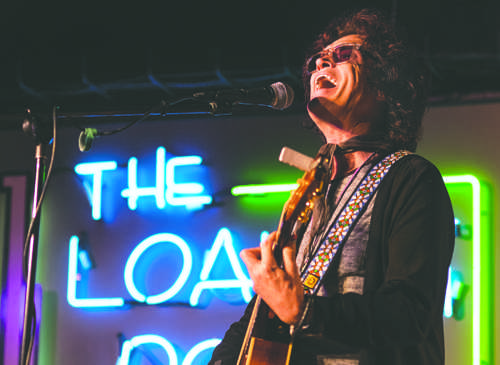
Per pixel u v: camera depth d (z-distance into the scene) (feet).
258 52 13.10
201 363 13.83
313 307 4.31
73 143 15.42
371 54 5.61
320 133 6.81
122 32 13.92
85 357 14.61
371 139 5.48
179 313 14.28
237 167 14.44
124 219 14.97
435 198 4.73
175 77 13.47
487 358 12.37
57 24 14.20
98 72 13.76
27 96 14.34
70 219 15.21
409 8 12.43
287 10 13.19
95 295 14.84
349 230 4.99
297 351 4.71
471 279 12.74
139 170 15.02
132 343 14.32
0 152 15.58
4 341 14.64
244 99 5.81
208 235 14.40
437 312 4.55
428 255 4.47
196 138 14.80
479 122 13.21
